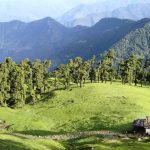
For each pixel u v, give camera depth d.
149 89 194.25
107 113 132.88
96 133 108.19
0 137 83.31
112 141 93.88
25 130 119.00
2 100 155.38
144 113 130.62
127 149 83.56
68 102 156.75
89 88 176.25
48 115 141.75
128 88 180.88
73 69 187.00
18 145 78.44
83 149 84.94
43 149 80.56
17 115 137.50
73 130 117.94
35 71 181.75
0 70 160.00
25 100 176.12
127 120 120.94
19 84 161.12
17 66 168.50
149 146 87.44
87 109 141.75
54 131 119.19
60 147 87.50
